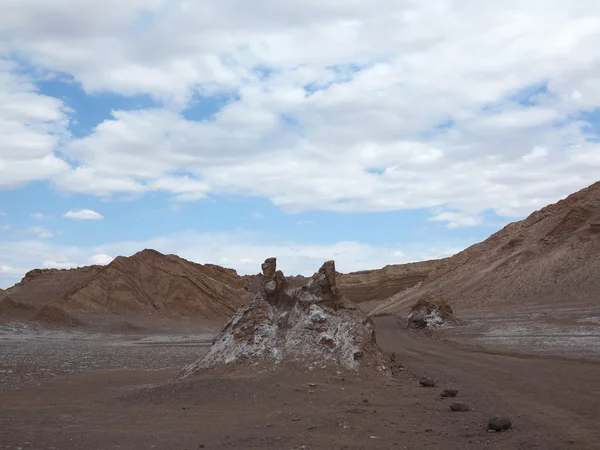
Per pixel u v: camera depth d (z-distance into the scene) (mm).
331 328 23156
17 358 38656
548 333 49594
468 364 28391
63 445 12172
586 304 75688
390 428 13344
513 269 107312
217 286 117250
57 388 22781
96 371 30531
